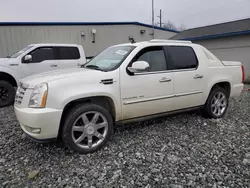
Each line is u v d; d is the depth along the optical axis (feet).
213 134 11.73
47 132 8.54
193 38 43.45
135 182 7.43
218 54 40.04
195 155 9.32
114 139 10.99
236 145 10.31
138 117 11.12
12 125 13.51
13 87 19.76
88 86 9.25
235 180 7.47
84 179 7.63
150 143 10.55
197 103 13.25
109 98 9.95
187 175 7.81
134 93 10.52
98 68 10.86
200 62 13.07
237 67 15.23
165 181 7.48
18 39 41.50
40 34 42.83
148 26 53.06
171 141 10.80
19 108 9.07
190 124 13.29
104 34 48.03
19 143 10.66
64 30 44.45
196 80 12.77
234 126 13.02
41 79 9.10
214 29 45.34
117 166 8.45
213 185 7.22
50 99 8.46
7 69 19.48
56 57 22.31
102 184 7.34
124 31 50.03
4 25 40.27
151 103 11.17
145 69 10.69
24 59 20.51
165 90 11.53
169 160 8.90
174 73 11.83
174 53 12.17
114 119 10.48
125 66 10.34
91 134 9.55
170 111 12.26
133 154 9.42
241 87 15.46
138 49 10.94
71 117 9.00
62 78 8.99
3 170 8.23
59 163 8.71
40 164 8.66
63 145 10.29
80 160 8.93
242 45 35.37
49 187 7.20
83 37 46.21
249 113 16.01
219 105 14.55
